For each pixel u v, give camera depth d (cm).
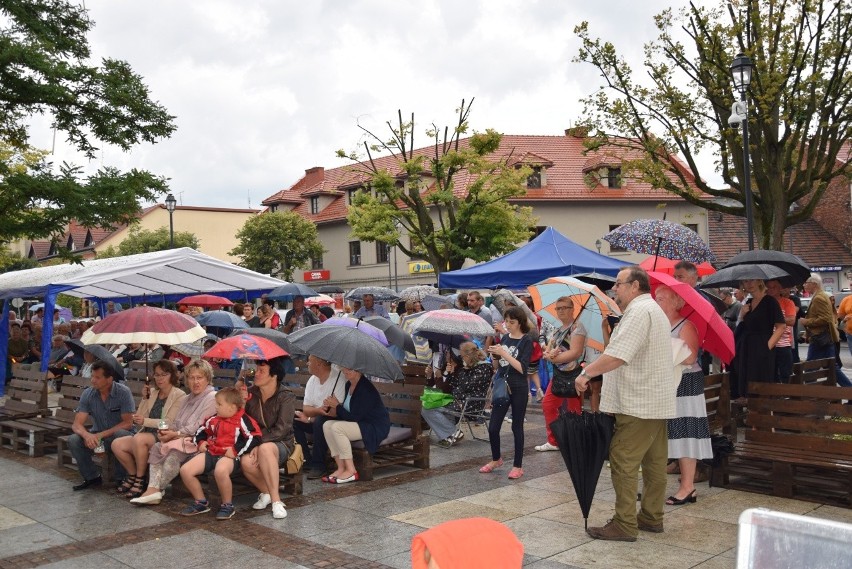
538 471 831
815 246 4688
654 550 555
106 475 810
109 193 1577
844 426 679
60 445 936
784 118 1923
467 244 3144
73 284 1510
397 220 3278
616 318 927
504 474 823
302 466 822
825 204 4809
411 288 1705
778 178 1980
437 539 178
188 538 624
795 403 712
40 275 1688
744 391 896
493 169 3145
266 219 4775
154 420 771
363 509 696
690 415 671
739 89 1486
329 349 754
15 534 652
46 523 684
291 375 1033
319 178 5597
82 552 598
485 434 1075
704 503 675
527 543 580
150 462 743
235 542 609
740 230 4472
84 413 824
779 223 1989
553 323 917
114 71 1741
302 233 4781
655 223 1063
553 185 4291
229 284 1769
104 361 809
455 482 791
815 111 1948
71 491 810
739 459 748
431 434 1091
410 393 877
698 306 630
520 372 803
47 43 1612
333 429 799
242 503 730
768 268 882
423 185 3212
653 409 565
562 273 1293
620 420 581
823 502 664
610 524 588
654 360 567
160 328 798
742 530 177
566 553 554
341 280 4912
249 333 754
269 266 4816
